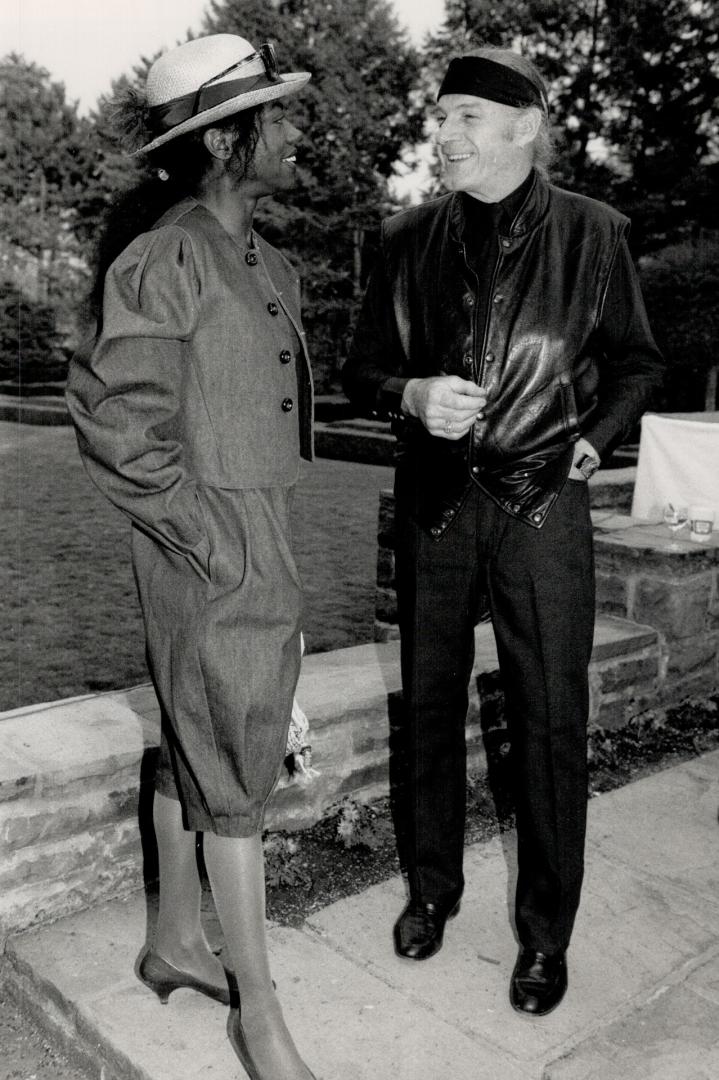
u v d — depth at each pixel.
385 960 2.41
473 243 2.17
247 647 1.80
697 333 23.75
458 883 2.49
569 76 27.88
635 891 2.77
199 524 1.75
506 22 28.88
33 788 2.38
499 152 2.04
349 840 2.94
